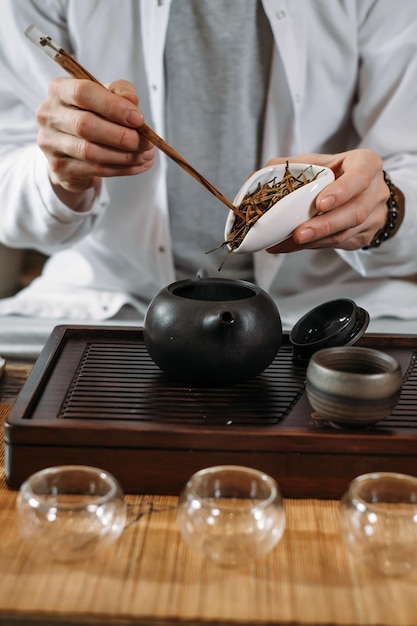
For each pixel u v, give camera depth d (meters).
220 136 1.52
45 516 0.68
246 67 1.49
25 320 1.59
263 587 0.67
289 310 1.58
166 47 1.48
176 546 0.73
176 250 1.60
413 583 0.67
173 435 0.81
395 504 0.72
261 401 0.90
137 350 1.05
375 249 1.39
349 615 0.63
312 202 1.00
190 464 0.81
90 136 1.06
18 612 0.63
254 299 0.93
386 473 0.73
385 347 1.07
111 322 1.58
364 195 1.10
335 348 0.86
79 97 1.05
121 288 1.64
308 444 0.80
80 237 1.51
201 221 1.57
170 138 1.53
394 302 1.60
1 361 1.10
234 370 0.90
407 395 0.92
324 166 1.15
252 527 0.67
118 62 1.52
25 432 0.81
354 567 0.70
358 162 1.10
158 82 1.47
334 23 1.48
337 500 0.82
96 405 0.88
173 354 0.90
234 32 1.47
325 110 1.55
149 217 1.56
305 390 0.93
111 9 1.49
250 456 0.81
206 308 0.90
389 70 1.51
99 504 0.69
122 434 0.81
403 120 1.52
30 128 1.58
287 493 0.82
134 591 0.66
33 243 1.53
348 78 1.54
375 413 0.80
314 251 1.61
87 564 0.69
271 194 1.03
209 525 0.68
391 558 0.67
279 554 0.71
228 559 0.68
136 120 1.04
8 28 1.52
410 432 0.82
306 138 1.58
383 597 0.66
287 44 1.44
